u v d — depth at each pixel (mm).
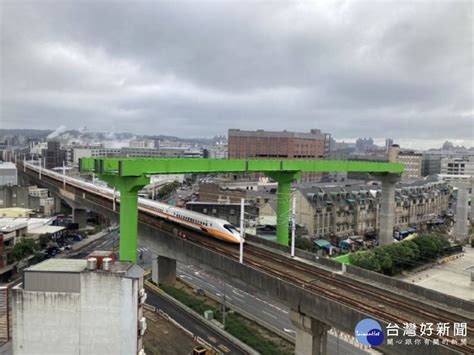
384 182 81625
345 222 94188
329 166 63125
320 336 36000
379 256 69312
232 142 175625
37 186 143000
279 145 175875
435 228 113062
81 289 27547
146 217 67250
